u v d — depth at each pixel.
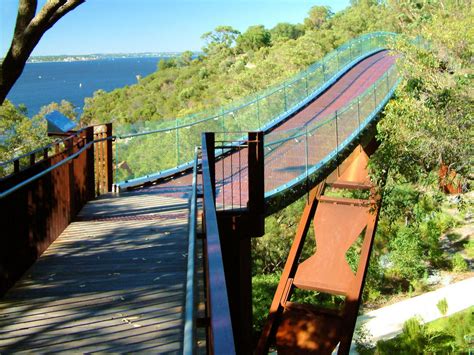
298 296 24.33
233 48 86.56
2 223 4.61
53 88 173.75
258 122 22.66
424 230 29.62
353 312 11.63
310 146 14.99
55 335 3.83
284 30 97.94
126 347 3.63
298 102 25.83
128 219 7.25
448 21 15.78
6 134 27.23
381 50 43.84
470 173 14.52
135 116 56.19
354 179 15.30
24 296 4.61
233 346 1.28
